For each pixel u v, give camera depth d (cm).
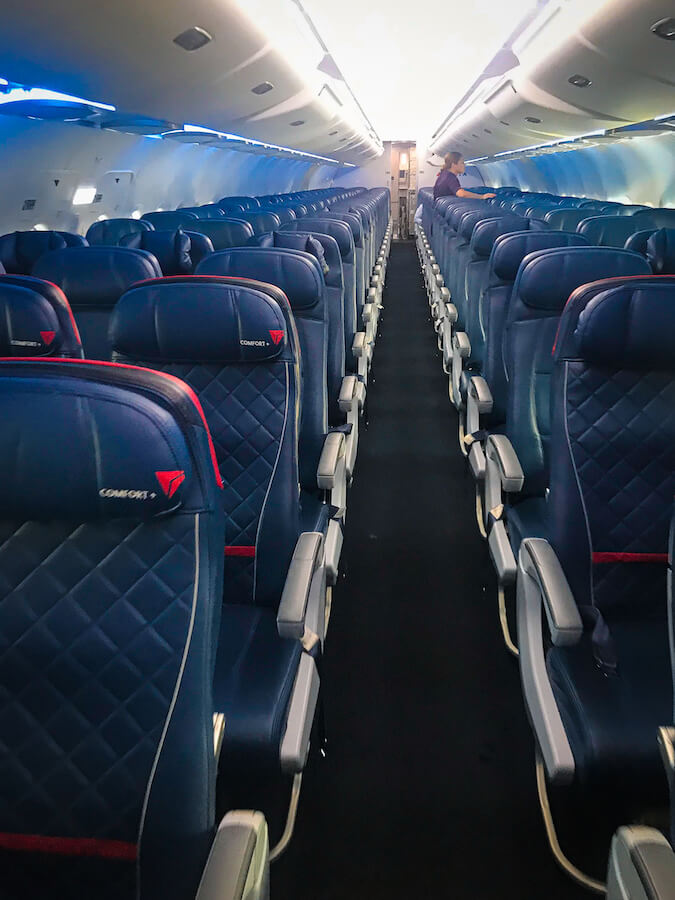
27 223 602
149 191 871
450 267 579
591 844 170
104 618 95
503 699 223
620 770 135
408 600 277
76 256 249
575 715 146
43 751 98
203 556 94
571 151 1161
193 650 95
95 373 86
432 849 173
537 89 598
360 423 478
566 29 434
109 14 307
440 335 659
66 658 96
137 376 88
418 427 482
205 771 99
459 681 232
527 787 190
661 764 134
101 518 91
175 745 96
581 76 491
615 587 173
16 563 96
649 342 157
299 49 555
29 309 150
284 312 171
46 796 99
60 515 90
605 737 137
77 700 97
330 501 244
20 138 506
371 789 190
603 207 618
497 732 210
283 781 183
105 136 638
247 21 397
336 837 176
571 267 219
